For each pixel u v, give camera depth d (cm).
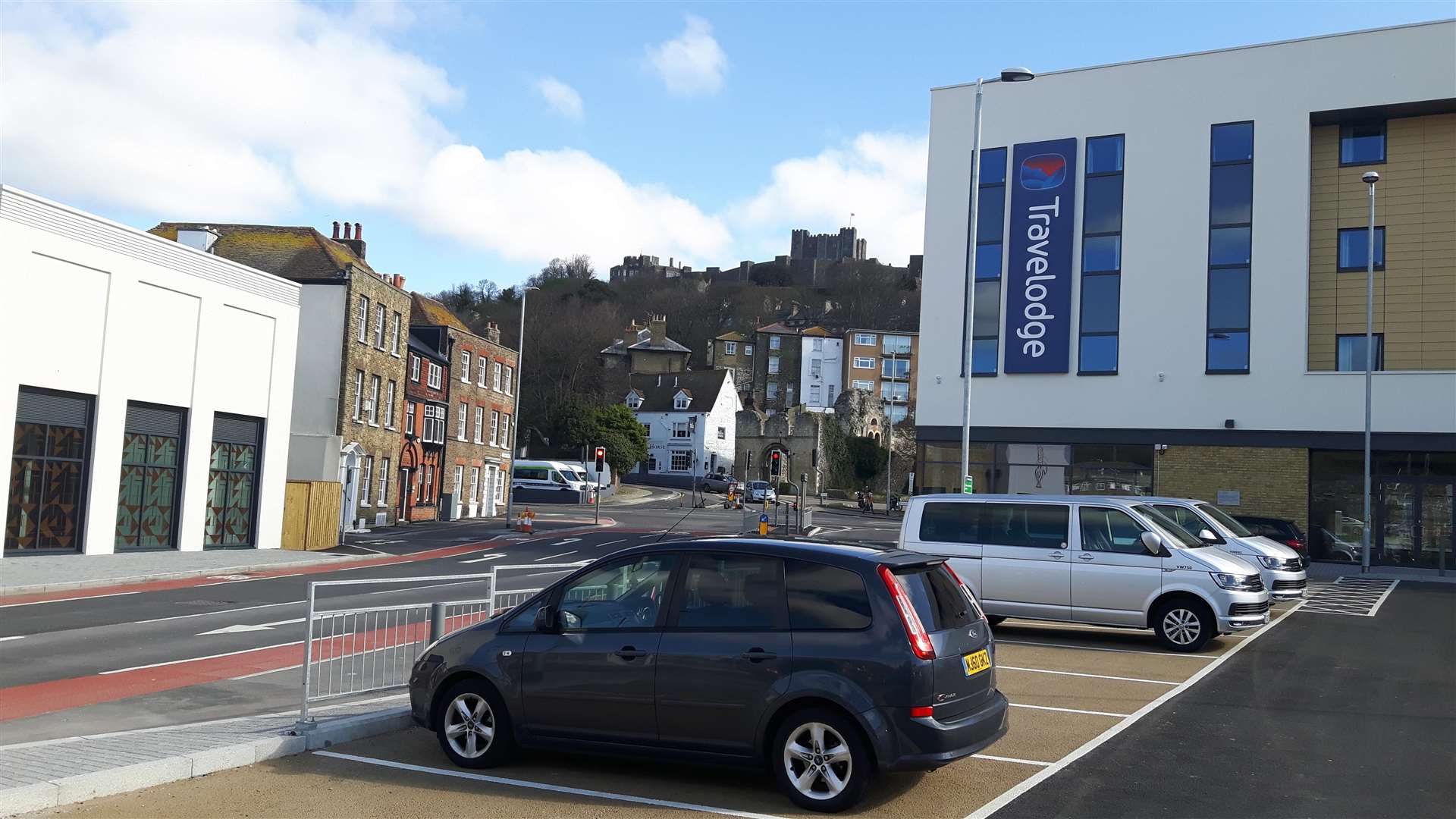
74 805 621
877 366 10569
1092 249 3238
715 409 9512
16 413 2250
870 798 666
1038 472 3244
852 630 646
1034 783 708
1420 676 1183
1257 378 3044
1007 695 1044
